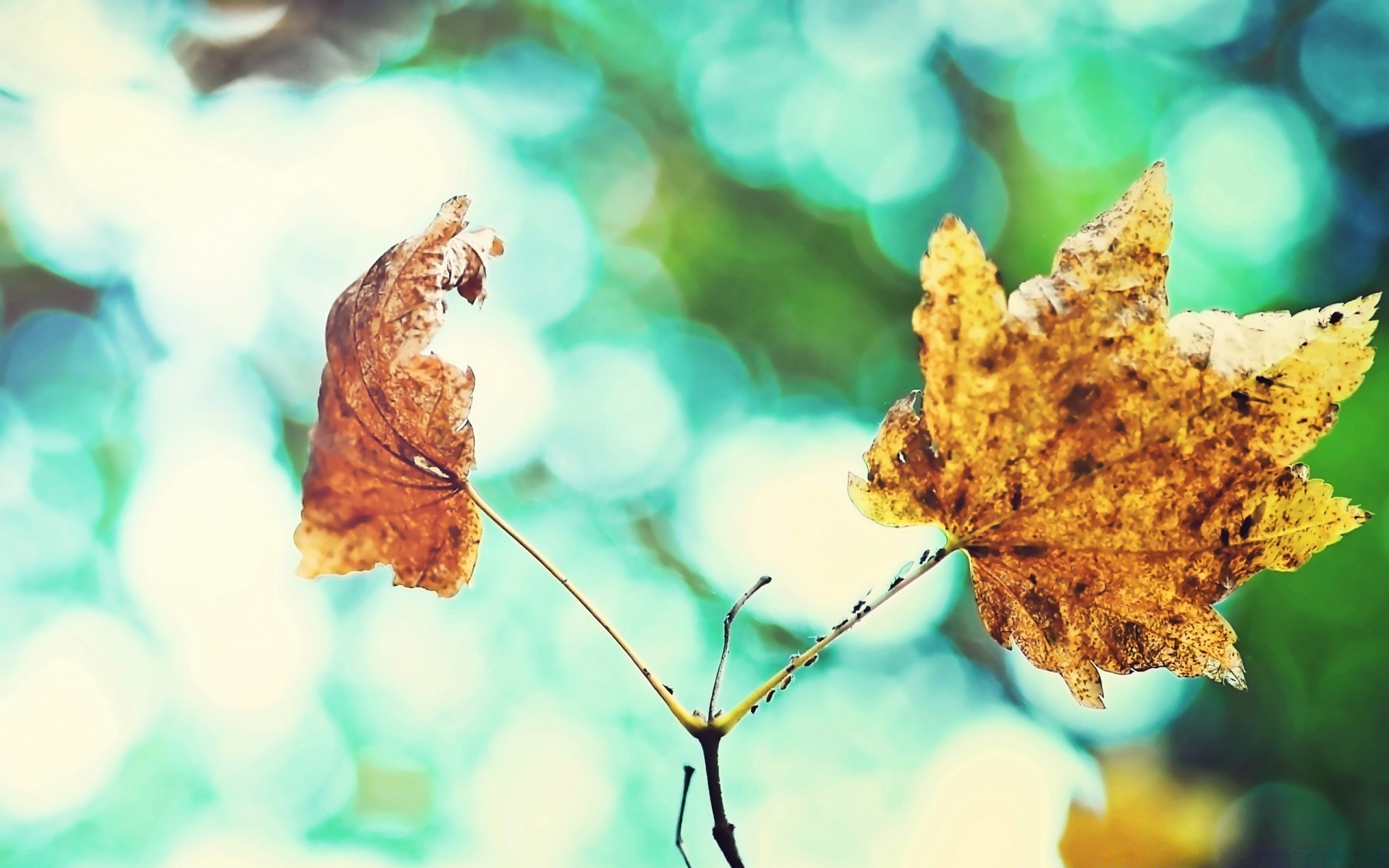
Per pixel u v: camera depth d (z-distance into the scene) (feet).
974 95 5.86
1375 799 3.75
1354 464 3.98
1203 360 1.24
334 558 1.25
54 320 5.67
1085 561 1.25
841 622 1.18
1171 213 1.24
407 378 1.25
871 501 1.26
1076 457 1.24
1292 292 4.92
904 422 1.26
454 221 1.26
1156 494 1.24
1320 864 3.71
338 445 1.26
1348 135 5.18
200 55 5.23
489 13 5.96
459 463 1.24
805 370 5.69
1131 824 3.24
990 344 1.24
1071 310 1.24
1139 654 1.25
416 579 1.25
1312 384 1.23
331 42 5.52
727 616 1.18
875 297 5.66
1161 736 3.93
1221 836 3.75
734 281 5.80
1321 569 3.98
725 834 1.14
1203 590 1.24
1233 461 1.24
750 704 1.16
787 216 5.83
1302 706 3.95
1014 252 5.52
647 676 1.17
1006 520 1.25
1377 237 4.91
